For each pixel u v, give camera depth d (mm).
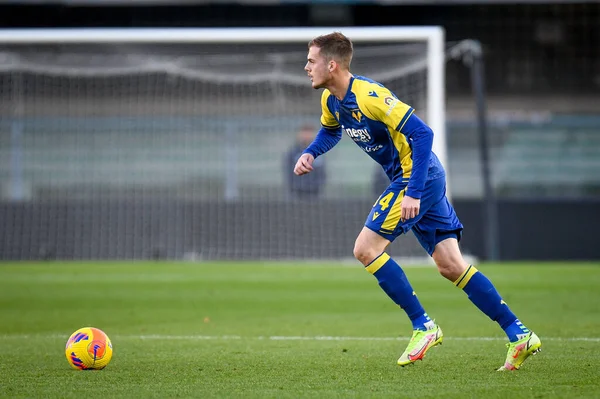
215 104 66375
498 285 38500
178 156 65438
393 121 17047
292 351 20516
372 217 17969
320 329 25500
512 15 86812
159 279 41938
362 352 20297
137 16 88625
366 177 63750
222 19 88312
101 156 64750
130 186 64875
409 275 43344
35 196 63781
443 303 32531
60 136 64250
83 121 64875
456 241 18328
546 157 70250
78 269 47219
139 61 59312
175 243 54375
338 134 19938
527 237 53594
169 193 65062
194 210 54562
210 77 59844
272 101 66375
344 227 54312
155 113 66438
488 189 53812
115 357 19484
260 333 24516
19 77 63000
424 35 52125
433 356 19500
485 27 87125
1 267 48312
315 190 55406
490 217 53219
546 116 85000
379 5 87625
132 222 54531
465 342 22094
